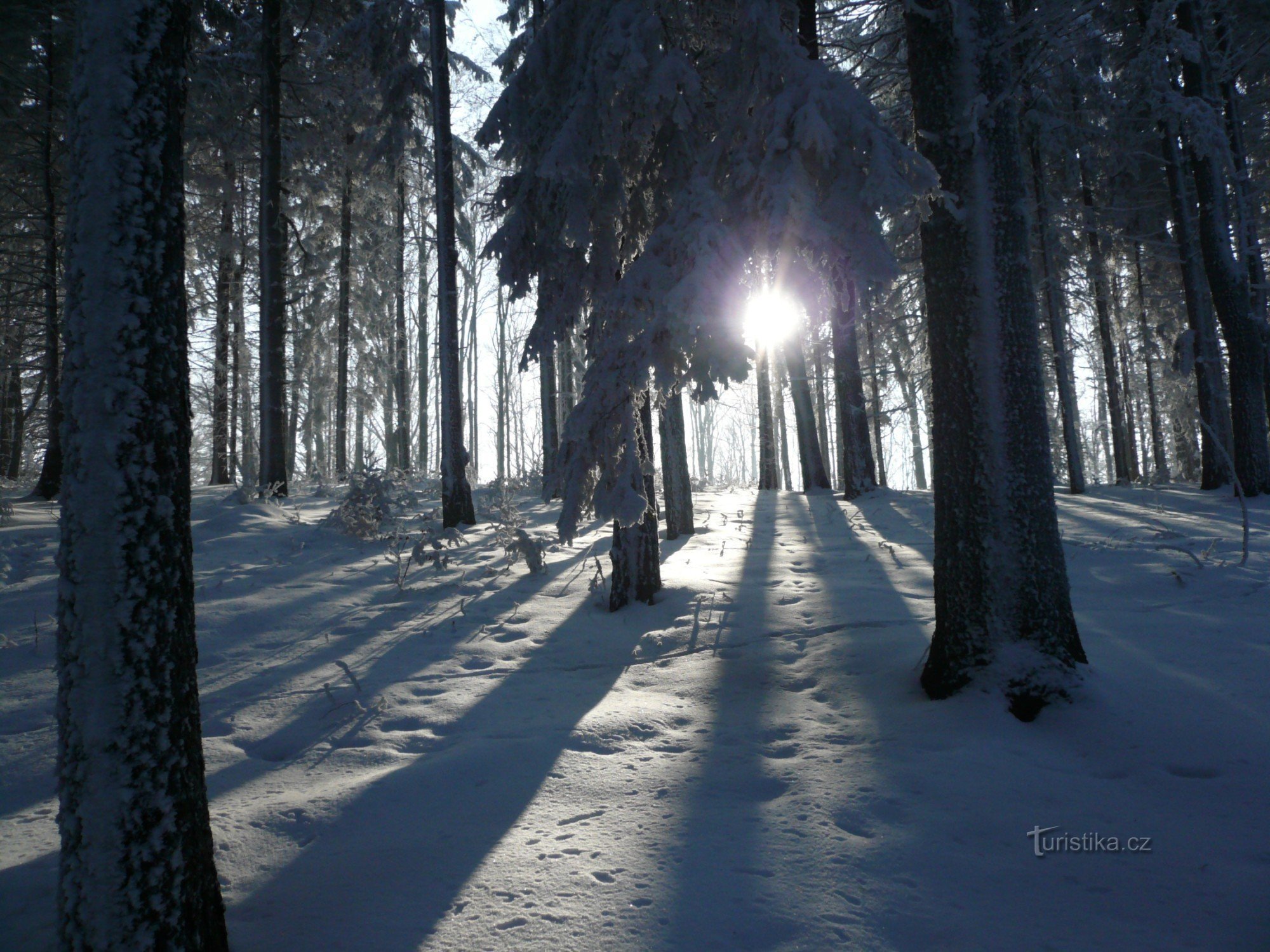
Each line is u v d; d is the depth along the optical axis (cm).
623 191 696
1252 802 305
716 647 570
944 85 475
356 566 923
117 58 227
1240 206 1457
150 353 226
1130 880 260
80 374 220
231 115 1598
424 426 2950
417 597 779
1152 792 322
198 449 3231
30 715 470
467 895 262
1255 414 1363
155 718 218
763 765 368
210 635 636
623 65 573
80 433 219
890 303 1667
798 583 765
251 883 279
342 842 307
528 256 726
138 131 228
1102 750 363
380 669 557
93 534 216
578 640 621
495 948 232
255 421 2870
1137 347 2541
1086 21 467
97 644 213
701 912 248
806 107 515
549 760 382
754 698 469
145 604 219
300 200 2117
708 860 280
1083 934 233
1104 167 1745
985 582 434
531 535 1152
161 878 213
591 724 430
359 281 2327
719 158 623
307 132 1788
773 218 509
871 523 1251
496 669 557
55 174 1522
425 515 1340
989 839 291
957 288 462
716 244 546
